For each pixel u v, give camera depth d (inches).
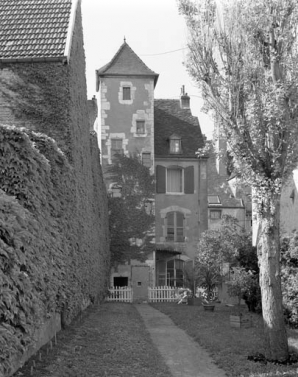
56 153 557.3
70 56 698.8
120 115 1510.8
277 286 488.4
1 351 290.2
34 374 360.5
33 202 447.2
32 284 373.7
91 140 969.5
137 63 1529.3
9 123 673.0
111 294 1337.4
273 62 494.0
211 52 512.1
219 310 969.5
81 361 434.9
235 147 501.7
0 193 339.6
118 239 1473.9
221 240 1042.7
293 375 405.4
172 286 1507.1
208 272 1072.2
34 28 726.5
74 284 643.5
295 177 898.1
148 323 786.2
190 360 485.4
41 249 427.5
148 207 1496.1
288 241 716.0
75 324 634.8
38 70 682.2
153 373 418.9
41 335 461.1
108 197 1482.5
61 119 673.6
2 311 301.0
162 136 1605.6
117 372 410.0
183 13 516.7
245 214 1847.9
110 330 633.6
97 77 1535.4
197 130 1633.9
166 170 1553.9
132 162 1498.5
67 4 768.3
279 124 482.6
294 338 576.1
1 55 679.7
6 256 307.6
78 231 698.8
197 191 1552.7
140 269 1363.2
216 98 509.4
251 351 507.2
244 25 502.9
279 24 495.2
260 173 496.1
